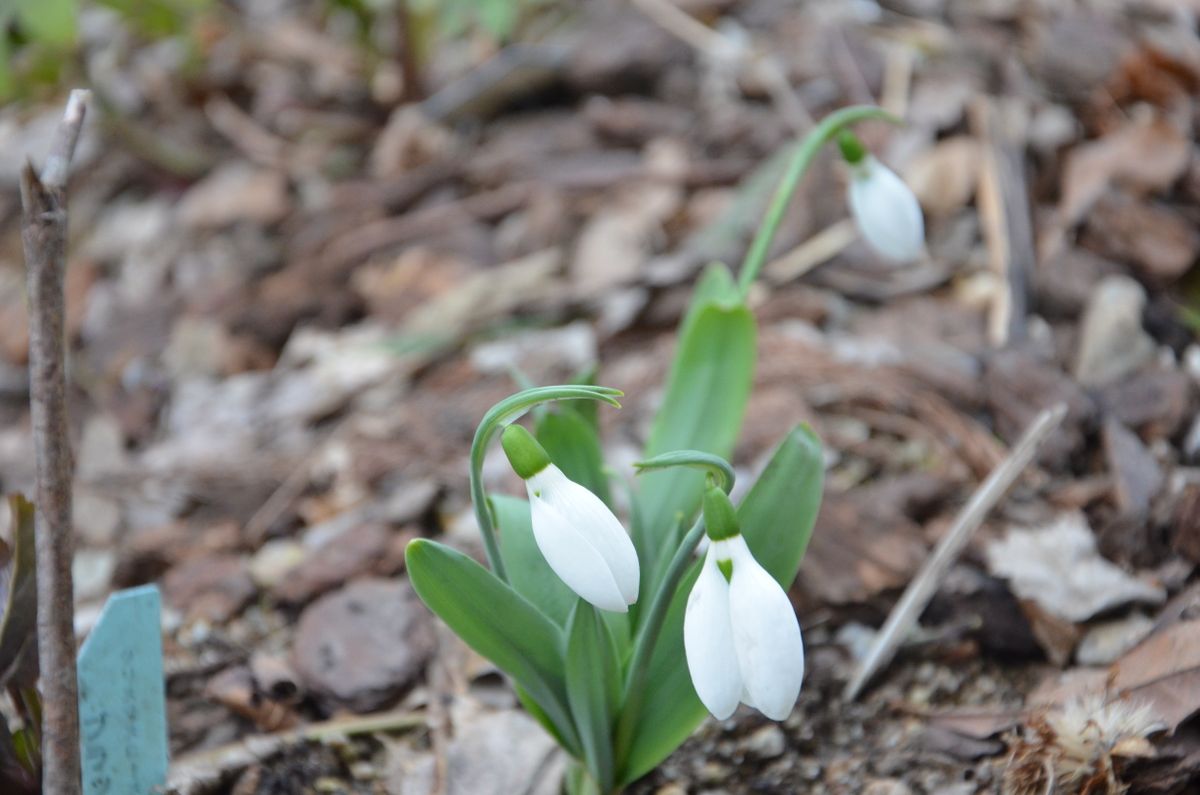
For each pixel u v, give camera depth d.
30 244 0.43
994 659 0.54
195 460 0.68
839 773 0.52
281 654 0.56
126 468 0.69
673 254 0.78
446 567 0.46
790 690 0.43
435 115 0.95
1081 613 0.53
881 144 0.79
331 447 0.66
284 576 0.58
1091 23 0.84
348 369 0.74
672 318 0.71
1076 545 0.55
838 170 0.78
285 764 0.52
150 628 0.49
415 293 0.79
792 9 0.95
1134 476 0.57
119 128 0.96
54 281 0.44
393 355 0.73
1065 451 0.59
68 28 0.72
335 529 0.60
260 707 0.54
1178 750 0.49
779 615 0.43
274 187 0.94
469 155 0.91
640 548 0.50
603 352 0.70
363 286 0.82
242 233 0.91
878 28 0.90
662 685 0.48
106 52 1.10
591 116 0.90
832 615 0.55
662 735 0.48
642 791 0.52
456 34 1.03
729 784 0.52
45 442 0.44
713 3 0.97
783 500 0.47
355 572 0.58
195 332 0.80
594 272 0.77
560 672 0.47
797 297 0.70
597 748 0.48
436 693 0.54
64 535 0.44
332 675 0.54
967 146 0.77
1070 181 0.73
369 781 0.52
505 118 0.95
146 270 0.90
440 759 0.52
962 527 0.53
